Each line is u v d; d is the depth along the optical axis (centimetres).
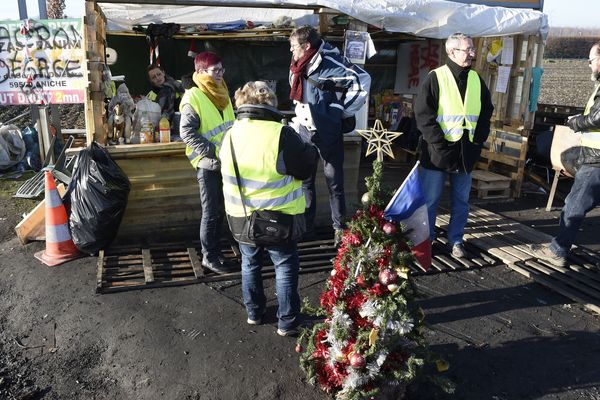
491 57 775
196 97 427
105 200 480
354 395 280
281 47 996
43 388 320
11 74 768
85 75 492
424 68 942
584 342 376
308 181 509
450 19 648
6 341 370
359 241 290
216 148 430
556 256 492
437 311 415
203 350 356
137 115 523
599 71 446
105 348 360
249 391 316
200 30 777
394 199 291
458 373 336
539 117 862
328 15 593
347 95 464
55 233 491
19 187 724
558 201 736
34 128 853
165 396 312
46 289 441
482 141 488
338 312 289
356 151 580
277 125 327
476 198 729
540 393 320
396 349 296
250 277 371
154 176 518
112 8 791
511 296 442
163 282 448
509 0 862
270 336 373
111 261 487
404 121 948
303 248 523
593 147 455
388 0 600
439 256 512
